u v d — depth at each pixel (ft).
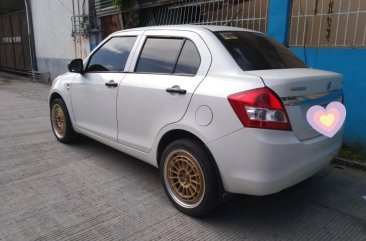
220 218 10.96
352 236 10.19
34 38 46.78
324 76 10.57
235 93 9.34
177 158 11.06
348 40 17.24
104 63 14.71
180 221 10.73
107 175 14.06
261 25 20.74
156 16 28.71
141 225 10.48
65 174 14.11
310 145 9.87
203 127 9.98
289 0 19.08
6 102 31.07
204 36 11.10
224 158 9.60
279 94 9.10
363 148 16.84
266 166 9.04
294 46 19.34
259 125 8.95
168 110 11.07
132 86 12.49
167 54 12.00
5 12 55.36
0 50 56.65
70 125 17.07
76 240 9.70
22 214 10.98
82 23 37.09
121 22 32.17
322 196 12.62
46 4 42.83
